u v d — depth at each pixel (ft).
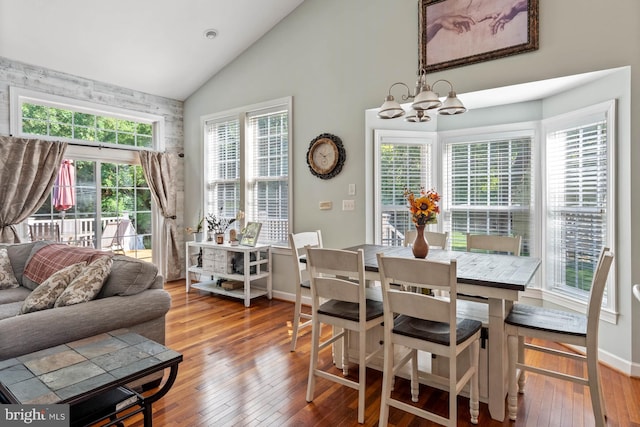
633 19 8.32
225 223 16.57
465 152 12.80
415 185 13.23
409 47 11.50
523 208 11.80
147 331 7.95
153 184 16.89
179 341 10.36
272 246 14.80
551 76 9.30
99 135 15.39
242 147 15.81
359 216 12.67
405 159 13.15
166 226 17.42
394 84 10.88
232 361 9.07
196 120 17.65
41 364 5.25
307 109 13.82
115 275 7.87
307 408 7.06
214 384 7.95
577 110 9.96
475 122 12.53
